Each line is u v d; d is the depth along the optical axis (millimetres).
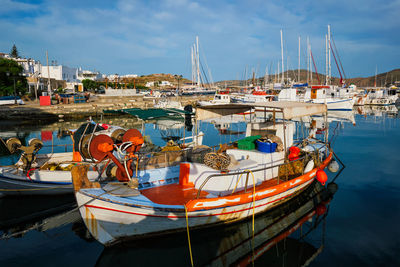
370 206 8930
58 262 6086
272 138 8758
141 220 6039
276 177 8719
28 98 48656
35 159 10867
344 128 26438
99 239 6102
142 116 16812
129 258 6273
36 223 8078
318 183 11133
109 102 47906
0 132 25547
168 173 8328
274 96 46656
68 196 10031
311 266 5867
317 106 9883
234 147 9469
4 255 6363
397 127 27141
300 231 7383
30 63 71375
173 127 28828
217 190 7152
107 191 6074
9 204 9406
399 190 10320
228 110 10117
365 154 16156
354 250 6461
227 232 7320
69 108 39250
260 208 7664
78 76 97500
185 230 6625
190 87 77875
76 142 9828
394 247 6562
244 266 5957
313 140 14109
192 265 6020
